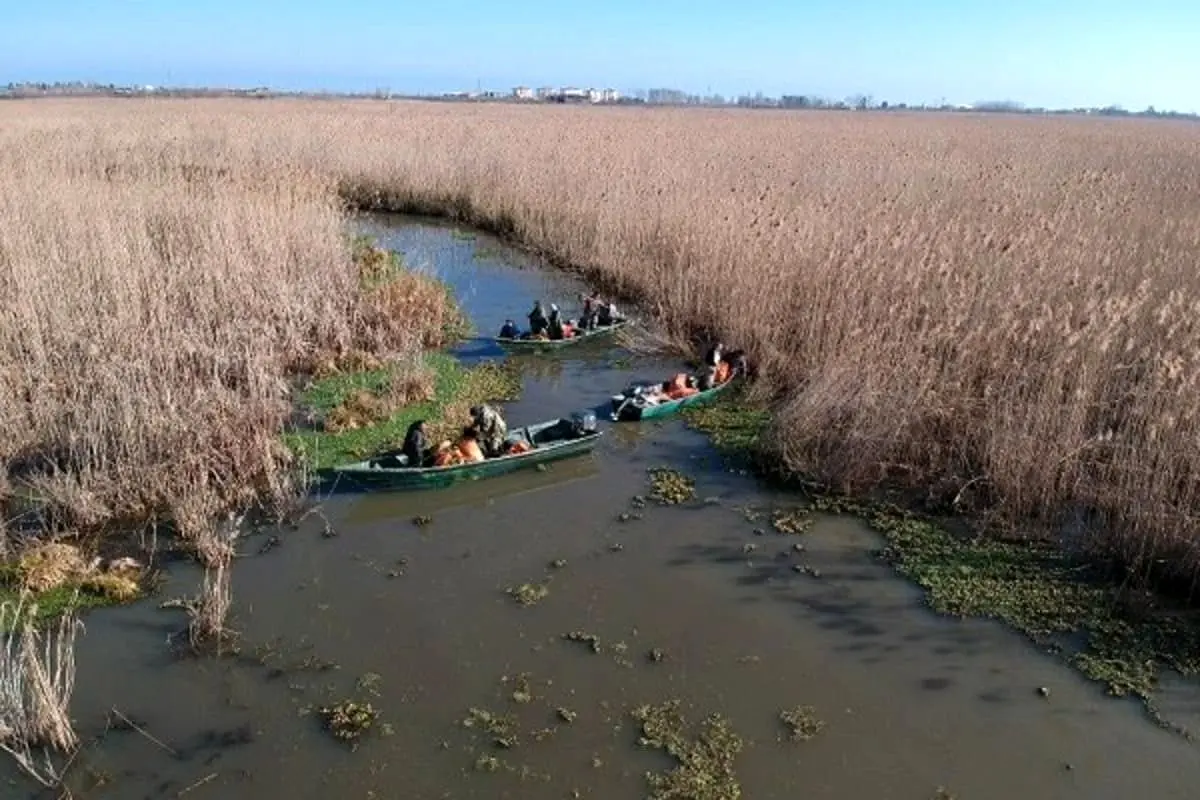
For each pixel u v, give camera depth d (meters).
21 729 7.61
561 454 13.09
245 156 35.91
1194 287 15.26
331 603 9.72
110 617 9.39
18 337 14.66
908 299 14.75
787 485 12.72
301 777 7.36
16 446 12.23
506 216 30.00
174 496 11.40
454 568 10.48
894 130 63.19
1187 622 9.59
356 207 31.55
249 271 17.67
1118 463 11.12
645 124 59.31
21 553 10.21
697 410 15.22
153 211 21.58
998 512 11.66
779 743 7.86
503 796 7.21
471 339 18.97
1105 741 7.96
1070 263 15.59
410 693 8.38
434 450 12.36
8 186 21.48
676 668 8.82
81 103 85.94
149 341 14.46
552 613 9.66
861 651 9.16
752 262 18.03
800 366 15.70
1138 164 37.56
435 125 51.56
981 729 8.09
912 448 12.81
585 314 19.17
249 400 13.73
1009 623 9.65
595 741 7.84
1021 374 13.00
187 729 7.88
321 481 12.33
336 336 17.16
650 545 11.10
